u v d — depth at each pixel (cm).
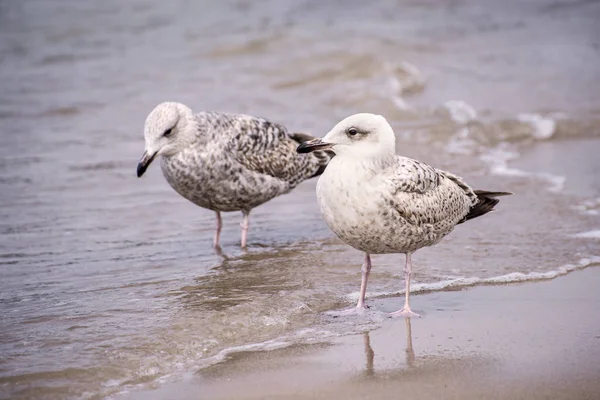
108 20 3014
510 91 2302
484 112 2119
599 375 887
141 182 1684
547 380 878
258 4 3231
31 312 1066
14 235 1384
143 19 3027
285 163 1381
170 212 1523
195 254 1307
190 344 964
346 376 894
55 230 1412
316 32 2842
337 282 1179
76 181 1677
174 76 2444
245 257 1291
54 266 1248
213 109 2153
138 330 1000
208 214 1520
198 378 891
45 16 3036
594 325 1020
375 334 1003
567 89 2305
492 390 859
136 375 898
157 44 2753
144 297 1117
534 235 1353
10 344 964
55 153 1855
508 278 1183
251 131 1348
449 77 2448
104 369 904
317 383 877
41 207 1527
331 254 1300
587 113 2088
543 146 1909
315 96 2280
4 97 2245
